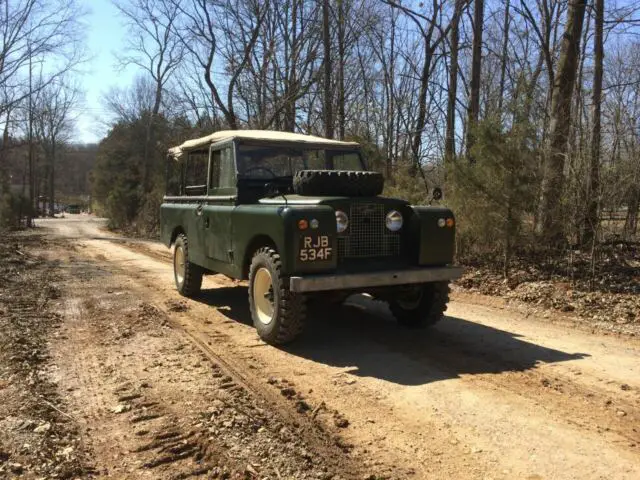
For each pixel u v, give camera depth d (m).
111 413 4.20
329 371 5.21
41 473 3.28
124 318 7.38
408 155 16.53
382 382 4.90
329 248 5.56
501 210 9.43
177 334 6.52
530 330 6.73
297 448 3.62
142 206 33.72
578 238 9.57
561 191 9.15
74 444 3.69
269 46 21.36
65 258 15.47
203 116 25.48
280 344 6.02
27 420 3.99
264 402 4.41
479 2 13.12
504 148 9.27
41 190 80.69
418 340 6.32
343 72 18.59
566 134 9.52
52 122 53.97
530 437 3.79
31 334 6.40
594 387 4.74
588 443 3.70
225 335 6.53
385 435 3.84
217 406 4.28
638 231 10.47
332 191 6.05
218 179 7.41
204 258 7.83
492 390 4.68
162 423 4.00
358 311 7.86
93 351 5.82
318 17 19.36
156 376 5.03
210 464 3.42
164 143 30.36
